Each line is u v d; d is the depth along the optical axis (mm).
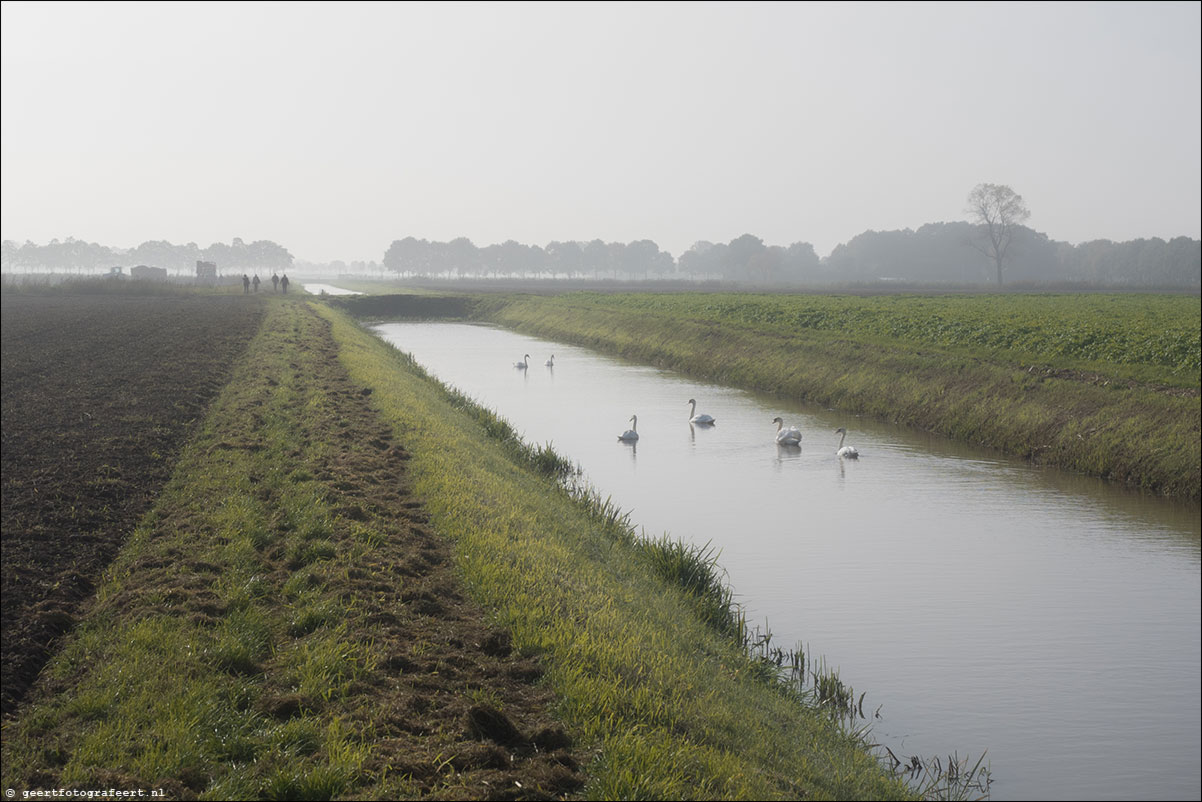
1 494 15984
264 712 8758
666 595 14508
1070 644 13727
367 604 11422
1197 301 74500
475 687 9562
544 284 192875
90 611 11133
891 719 11641
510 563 13273
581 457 27797
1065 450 27031
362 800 7230
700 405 37938
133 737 8117
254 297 94125
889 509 22016
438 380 41875
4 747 7984
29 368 33812
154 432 21750
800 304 65750
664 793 7555
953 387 33781
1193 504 22609
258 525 14367
